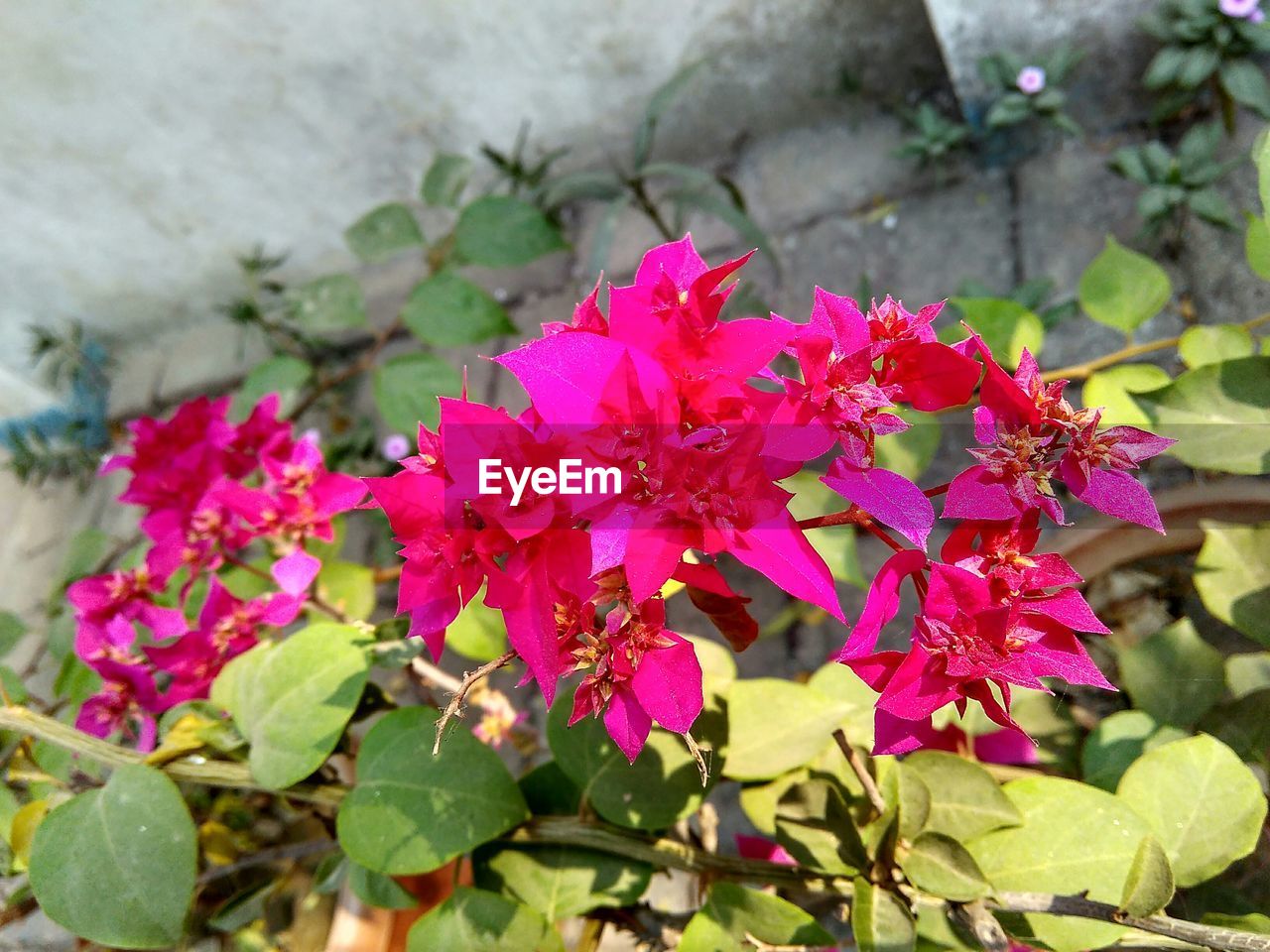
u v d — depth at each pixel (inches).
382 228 18.4
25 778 12.3
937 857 8.8
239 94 21.1
